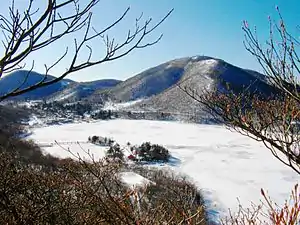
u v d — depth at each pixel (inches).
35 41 69.5
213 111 134.7
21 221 143.0
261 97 123.5
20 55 68.2
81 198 131.6
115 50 77.4
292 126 116.1
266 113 120.4
